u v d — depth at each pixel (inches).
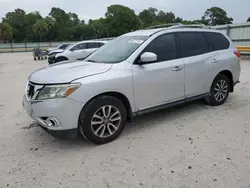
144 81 137.8
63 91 113.6
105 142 129.5
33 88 121.7
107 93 127.8
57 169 107.0
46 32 2615.7
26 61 802.2
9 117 178.5
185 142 128.3
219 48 184.1
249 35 538.3
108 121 128.8
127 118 139.9
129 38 157.9
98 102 122.4
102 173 102.9
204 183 94.0
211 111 176.2
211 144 125.2
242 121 154.9
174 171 102.5
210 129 144.2
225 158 111.3
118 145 127.3
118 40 165.8
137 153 118.4
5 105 212.8
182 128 147.0
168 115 170.7
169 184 94.2
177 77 153.1
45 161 114.0
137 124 155.6
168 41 153.3
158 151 119.6
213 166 105.1
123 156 116.0
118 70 129.8
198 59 164.9
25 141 136.2
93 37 2664.9
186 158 112.3
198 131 141.9
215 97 185.0
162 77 145.3
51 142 134.1
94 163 110.8
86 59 159.6
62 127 115.7
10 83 331.6
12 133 147.8
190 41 165.2
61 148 126.6
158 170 103.6
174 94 154.6
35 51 855.1
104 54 155.2
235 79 195.6
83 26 2731.3
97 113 124.5
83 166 108.7
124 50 146.2
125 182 96.3
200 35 173.3
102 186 94.4
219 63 178.7
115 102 128.9
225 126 147.8
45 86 116.3
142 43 143.1
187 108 185.0
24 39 2564.0
